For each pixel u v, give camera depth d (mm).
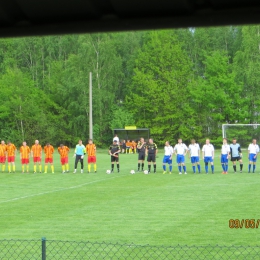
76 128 91125
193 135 87438
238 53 85500
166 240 16125
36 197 26328
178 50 89125
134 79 89500
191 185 30734
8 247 15344
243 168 43875
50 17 5258
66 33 5340
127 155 66875
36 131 87688
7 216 20703
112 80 91500
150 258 13977
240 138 62844
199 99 84062
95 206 23000
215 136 85875
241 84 83000
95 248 15156
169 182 32656
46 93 94875
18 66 99312
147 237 16578
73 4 5082
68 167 43406
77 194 27312
